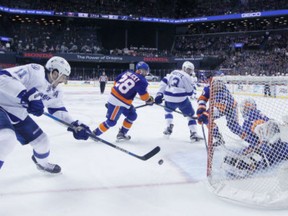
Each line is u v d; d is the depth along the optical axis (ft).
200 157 14.25
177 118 26.14
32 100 8.84
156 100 17.89
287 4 95.66
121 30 116.16
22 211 8.55
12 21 106.11
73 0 102.53
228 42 108.37
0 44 89.30
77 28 109.09
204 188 10.29
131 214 8.45
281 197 8.82
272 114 10.57
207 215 8.38
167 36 118.62
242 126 11.02
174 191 10.07
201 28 118.93
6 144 8.37
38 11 97.86
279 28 103.40
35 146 10.55
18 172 11.63
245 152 10.71
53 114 11.02
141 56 96.48
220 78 10.66
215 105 11.07
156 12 112.68
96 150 15.02
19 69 9.14
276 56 92.53
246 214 8.41
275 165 10.34
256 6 102.99
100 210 8.68
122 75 16.76
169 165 12.92
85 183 10.69
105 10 106.01
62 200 9.29
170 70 91.71
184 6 120.47
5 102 8.95
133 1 111.14
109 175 11.55
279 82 10.08
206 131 20.84
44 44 99.25
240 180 10.36
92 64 99.66
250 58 95.09
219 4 113.09
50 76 9.93
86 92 55.62
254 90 11.02
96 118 25.84
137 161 13.38
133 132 20.15
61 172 11.75
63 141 16.74
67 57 90.48
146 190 10.15
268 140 10.49
